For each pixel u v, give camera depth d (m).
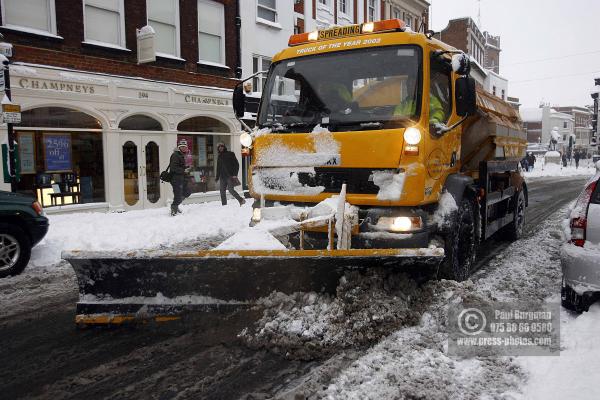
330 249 4.77
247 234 4.77
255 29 18.55
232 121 17.25
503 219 8.62
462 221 6.34
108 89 13.30
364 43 5.95
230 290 4.65
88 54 13.02
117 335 4.70
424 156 5.32
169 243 9.49
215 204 15.27
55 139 12.45
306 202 5.71
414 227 5.18
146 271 4.67
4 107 9.34
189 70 15.91
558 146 75.69
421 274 4.66
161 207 14.98
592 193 4.84
